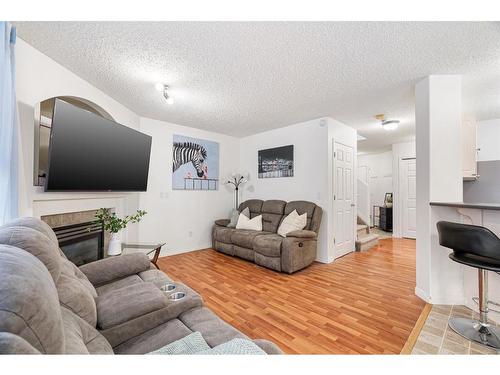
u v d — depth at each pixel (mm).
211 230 4570
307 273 3076
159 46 1815
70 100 2617
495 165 3570
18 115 1587
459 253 1771
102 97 2682
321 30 1620
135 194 3439
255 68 2148
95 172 2207
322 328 1812
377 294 2420
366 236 4734
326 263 3525
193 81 2416
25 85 1738
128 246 2895
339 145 3883
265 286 2646
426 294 2240
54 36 1684
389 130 4391
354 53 1901
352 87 2555
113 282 1699
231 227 4250
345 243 4008
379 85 2504
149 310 1188
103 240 2891
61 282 1016
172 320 1243
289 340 1667
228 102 3008
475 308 2059
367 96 2807
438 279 2201
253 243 3420
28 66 1763
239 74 2264
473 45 1787
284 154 4230
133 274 1845
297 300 2295
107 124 2297
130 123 3305
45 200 1981
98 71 2207
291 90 2637
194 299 1388
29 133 1772
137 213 3098
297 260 3059
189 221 4219
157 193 3771
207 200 4520
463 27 1580
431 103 2242
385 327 1819
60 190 1894
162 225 3830
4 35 1369
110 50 1870
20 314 497
